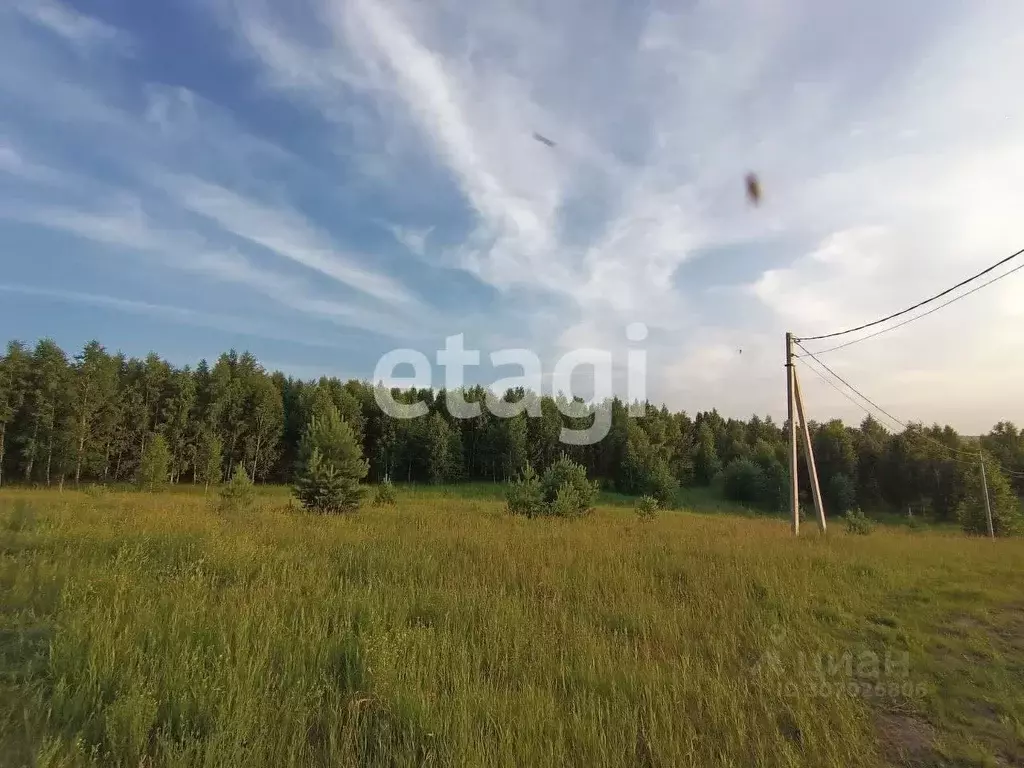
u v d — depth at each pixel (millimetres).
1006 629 6922
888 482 66250
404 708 3799
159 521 11688
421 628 5438
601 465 65438
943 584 9258
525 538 11828
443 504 28719
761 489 61781
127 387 56250
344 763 3197
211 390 59000
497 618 5867
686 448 77250
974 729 4336
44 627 4844
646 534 14656
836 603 7613
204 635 4734
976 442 59969
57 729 3346
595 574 8336
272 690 4008
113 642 4430
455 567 8453
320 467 17984
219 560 7734
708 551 11094
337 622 5477
